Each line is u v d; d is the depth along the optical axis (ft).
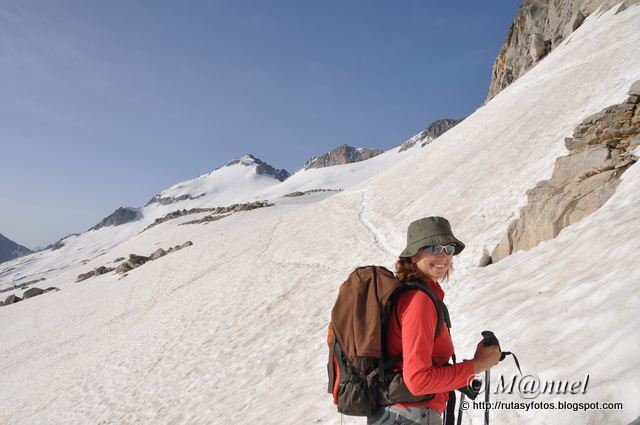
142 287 131.34
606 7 135.13
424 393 7.21
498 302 24.85
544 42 178.70
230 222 240.94
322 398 27.96
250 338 56.54
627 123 40.09
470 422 14.32
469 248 46.93
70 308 144.97
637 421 7.49
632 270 15.76
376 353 7.61
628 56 78.38
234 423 33.76
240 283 86.28
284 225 140.67
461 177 83.61
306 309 58.49
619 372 10.34
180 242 229.04
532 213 37.14
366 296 8.14
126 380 59.98
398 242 72.02
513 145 78.95
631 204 25.36
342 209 123.34
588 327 14.37
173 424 41.14
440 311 7.64
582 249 24.21
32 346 110.11
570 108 74.74
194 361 56.44
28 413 64.03
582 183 34.71
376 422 8.07
